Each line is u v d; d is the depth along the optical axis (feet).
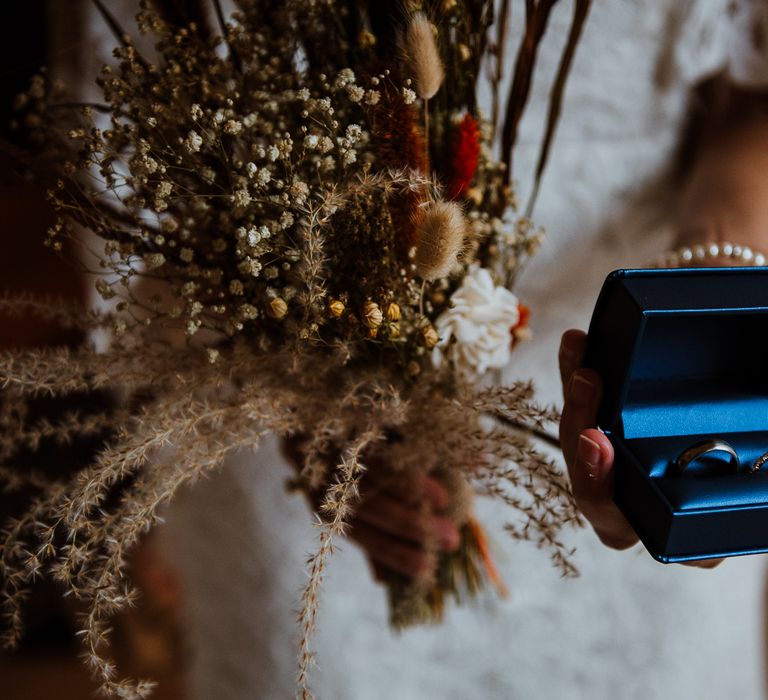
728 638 2.04
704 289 1.18
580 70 1.79
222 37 1.29
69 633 3.52
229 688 2.10
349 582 1.95
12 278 2.16
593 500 1.27
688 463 1.21
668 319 1.27
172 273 1.33
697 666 2.00
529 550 1.94
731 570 2.02
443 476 1.60
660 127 1.86
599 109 1.83
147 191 1.23
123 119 1.47
